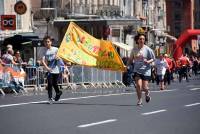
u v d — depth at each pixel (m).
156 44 84.50
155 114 16.19
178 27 117.75
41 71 29.59
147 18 83.75
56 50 19.38
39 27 55.00
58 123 14.13
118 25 58.62
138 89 18.66
